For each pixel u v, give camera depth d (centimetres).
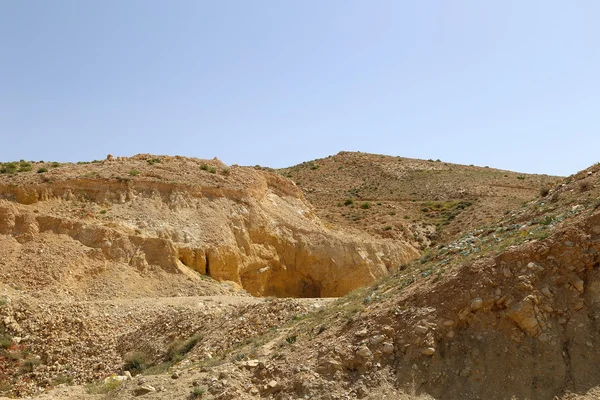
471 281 1207
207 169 4575
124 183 3828
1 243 3022
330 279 4150
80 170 3997
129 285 3014
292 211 4850
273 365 1239
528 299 1123
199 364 1526
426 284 1298
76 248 3122
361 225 5941
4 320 2094
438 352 1116
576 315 1109
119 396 1220
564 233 1223
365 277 4166
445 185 7694
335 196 7512
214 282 3369
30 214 3256
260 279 3900
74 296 2811
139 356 1933
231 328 1847
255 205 4253
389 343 1159
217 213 3959
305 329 1444
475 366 1081
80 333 2123
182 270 3275
